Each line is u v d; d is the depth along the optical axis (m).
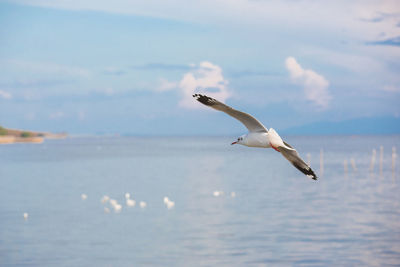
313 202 44.53
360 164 91.81
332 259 25.08
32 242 29.20
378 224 33.44
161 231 32.03
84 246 28.30
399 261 24.58
